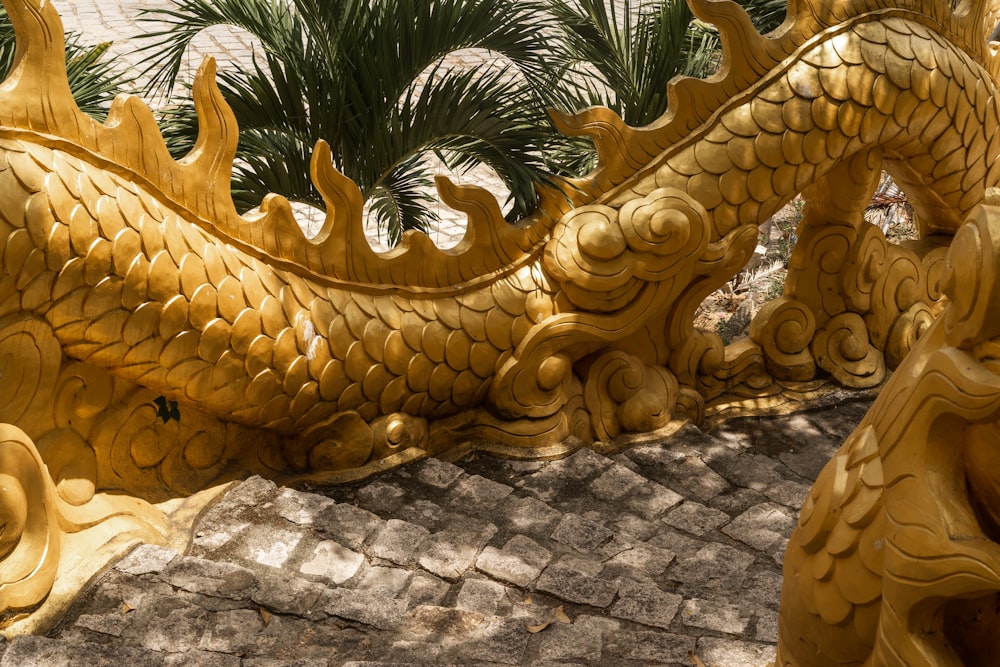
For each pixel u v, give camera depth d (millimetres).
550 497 4293
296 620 3156
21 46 3105
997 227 1645
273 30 4949
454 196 4188
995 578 1677
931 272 5414
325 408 4074
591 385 4723
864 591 1982
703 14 4328
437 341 4250
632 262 4387
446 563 3574
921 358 1910
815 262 5082
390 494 4113
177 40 4969
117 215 3293
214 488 3857
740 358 5102
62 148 3191
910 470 1849
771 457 4844
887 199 8008
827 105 4488
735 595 3555
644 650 3008
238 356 3711
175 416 3713
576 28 5012
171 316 3467
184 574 3270
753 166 4473
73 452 3447
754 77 4480
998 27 5844
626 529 4066
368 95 4832
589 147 4828
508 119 4742
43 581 3074
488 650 3020
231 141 3660
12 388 3172
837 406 5207
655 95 4875
